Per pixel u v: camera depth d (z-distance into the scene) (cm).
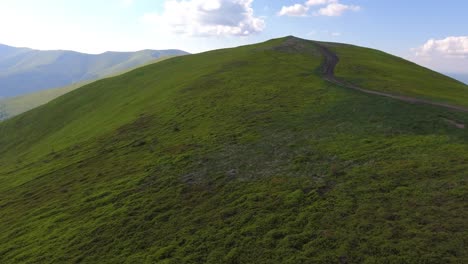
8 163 6850
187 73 9350
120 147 4859
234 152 3606
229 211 2548
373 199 2327
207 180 3122
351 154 3056
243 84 6656
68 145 6175
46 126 9312
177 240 2355
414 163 2692
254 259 2033
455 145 2927
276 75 7169
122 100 8688
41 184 4350
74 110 9719
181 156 3772
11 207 3828
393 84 6169
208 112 5325
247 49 12031
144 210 2828
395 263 1772
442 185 2333
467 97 5575
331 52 10681
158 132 5025
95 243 2531
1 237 3056
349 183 2583
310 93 5472
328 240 2031
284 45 11575
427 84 6700
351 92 5278
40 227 3014
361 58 9738
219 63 9638
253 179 2969
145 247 2367
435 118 3728
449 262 1712
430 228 1955
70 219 3006
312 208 2367
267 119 4447
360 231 2048
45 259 2472
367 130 3584
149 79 10200
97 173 4072
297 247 2047
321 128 3841
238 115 4847
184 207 2753
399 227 2011
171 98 6756
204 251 2189
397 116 3909
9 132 9919
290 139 3681
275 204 2519
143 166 3806
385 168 2700
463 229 1898
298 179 2808
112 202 3122
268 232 2231
